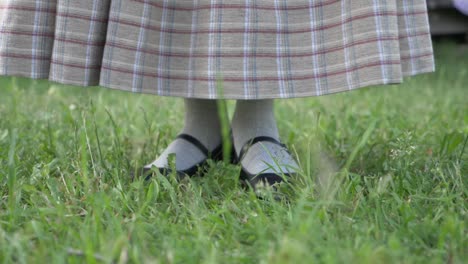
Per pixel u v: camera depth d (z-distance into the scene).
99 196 1.30
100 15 1.42
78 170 1.52
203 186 1.52
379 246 1.08
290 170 1.55
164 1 1.39
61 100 2.82
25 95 2.95
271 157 1.49
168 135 2.06
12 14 1.44
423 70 1.45
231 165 1.64
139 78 1.39
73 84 1.42
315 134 1.56
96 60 1.43
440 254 1.07
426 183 1.48
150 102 2.86
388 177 1.35
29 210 1.28
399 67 1.33
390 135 2.09
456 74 4.23
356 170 1.72
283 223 1.22
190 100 1.74
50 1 1.46
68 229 1.13
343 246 1.07
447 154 1.73
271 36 1.37
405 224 1.18
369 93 3.35
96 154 1.78
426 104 2.99
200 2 1.38
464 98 3.15
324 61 1.38
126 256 0.97
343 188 1.38
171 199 1.40
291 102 2.96
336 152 1.88
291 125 2.25
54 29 1.46
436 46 5.49
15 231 1.21
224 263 1.03
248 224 1.19
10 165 1.24
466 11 2.45
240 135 1.68
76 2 1.40
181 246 1.09
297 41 1.39
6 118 2.28
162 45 1.40
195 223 1.18
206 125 1.73
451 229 1.10
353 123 2.24
